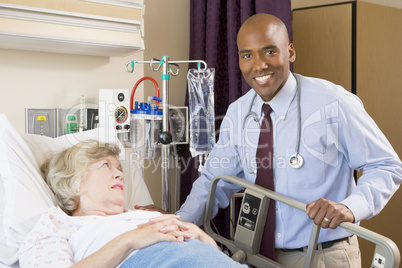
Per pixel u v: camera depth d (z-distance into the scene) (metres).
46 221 1.37
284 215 1.49
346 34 2.51
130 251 1.25
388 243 1.08
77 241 1.35
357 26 2.49
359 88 2.52
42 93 2.05
